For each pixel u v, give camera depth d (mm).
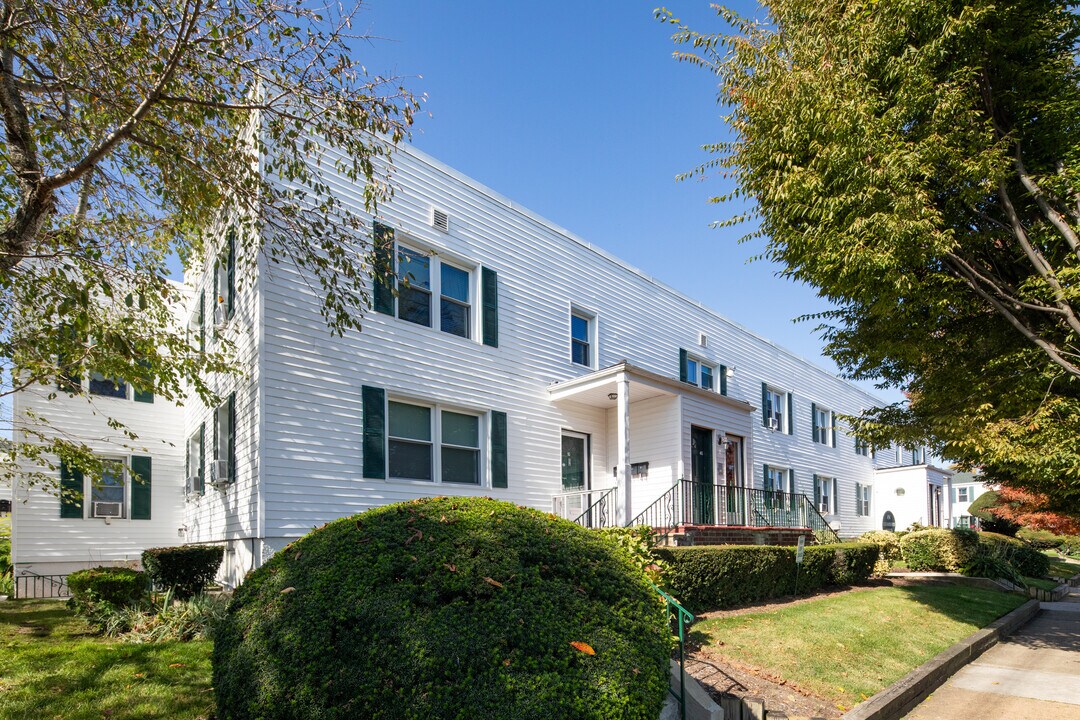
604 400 13547
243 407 9508
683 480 12656
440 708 3596
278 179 9641
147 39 6547
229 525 9875
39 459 9820
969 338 9023
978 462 8922
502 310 12492
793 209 8242
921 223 7055
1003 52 7637
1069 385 8016
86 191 7754
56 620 8211
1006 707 6855
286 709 3764
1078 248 7172
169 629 7094
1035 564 18891
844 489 25734
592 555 4930
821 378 25078
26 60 6359
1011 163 7727
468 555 4473
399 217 11023
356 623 3959
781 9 8539
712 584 9500
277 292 9367
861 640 8352
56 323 8039
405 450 10625
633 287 16016
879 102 7734
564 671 3896
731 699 5621
